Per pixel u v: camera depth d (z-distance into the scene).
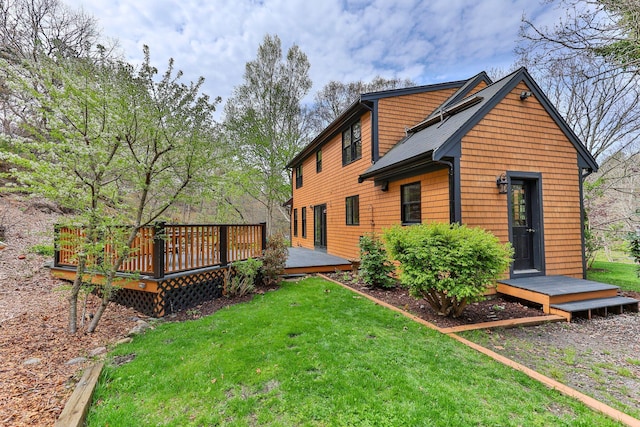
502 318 4.45
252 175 16.67
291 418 2.22
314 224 13.22
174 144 4.09
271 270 6.57
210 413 2.31
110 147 3.95
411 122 8.70
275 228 23.73
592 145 10.78
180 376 2.82
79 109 3.57
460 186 5.53
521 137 6.02
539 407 2.33
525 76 6.07
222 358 3.12
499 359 3.12
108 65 3.84
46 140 3.62
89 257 4.49
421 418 2.18
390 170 6.73
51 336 3.79
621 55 5.75
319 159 12.72
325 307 4.89
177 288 4.96
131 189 4.30
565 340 3.74
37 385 2.70
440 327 4.05
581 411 2.30
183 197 4.46
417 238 4.38
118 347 3.52
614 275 7.75
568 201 6.33
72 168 3.58
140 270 4.91
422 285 4.39
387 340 3.55
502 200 5.84
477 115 5.66
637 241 5.84
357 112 9.00
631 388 2.69
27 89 3.37
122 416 2.29
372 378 2.71
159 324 4.33
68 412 2.22
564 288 4.99
